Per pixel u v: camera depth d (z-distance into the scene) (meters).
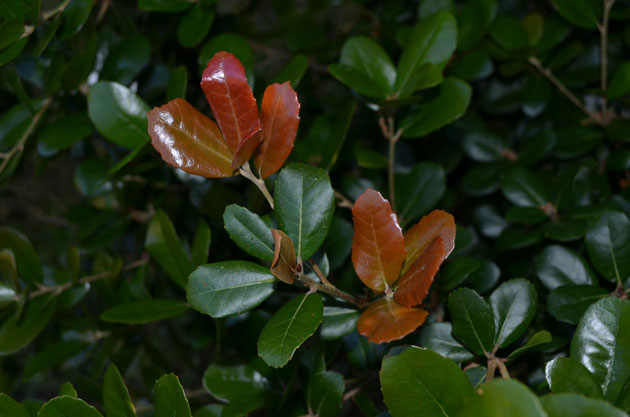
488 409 0.45
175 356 1.17
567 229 0.66
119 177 0.71
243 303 0.54
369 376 0.70
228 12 0.95
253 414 1.04
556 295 0.61
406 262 0.54
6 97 0.73
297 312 0.53
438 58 0.65
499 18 0.76
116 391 0.56
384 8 0.93
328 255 0.65
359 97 0.67
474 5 0.75
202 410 0.65
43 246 1.25
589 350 0.53
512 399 0.45
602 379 0.52
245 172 0.55
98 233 0.79
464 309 0.57
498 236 0.74
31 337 0.68
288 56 1.02
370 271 0.53
